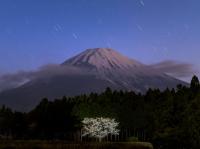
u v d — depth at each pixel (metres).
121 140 154.38
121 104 176.25
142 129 159.62
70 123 162.62
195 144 123.62
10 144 91.88
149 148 108.31
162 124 137.25
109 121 146.38
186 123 127.38
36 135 164.50
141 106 166.62
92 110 158.38
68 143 97.69
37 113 167.38
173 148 128.50
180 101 141.38
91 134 147.38
